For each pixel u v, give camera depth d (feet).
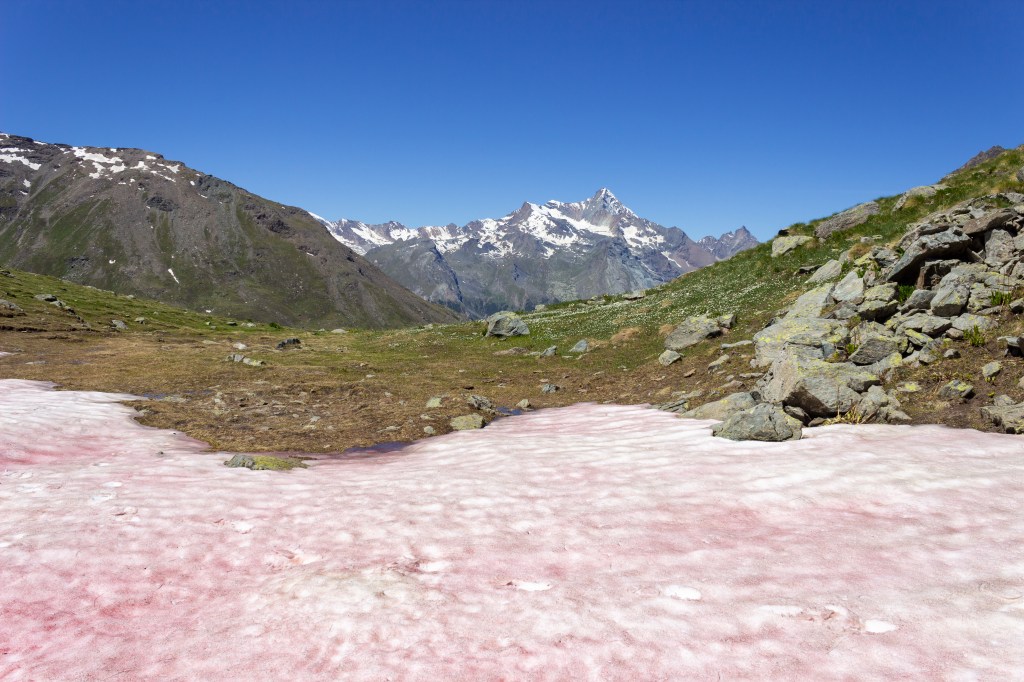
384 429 86.12
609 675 23.81
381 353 180.86
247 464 61.41
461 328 220.43
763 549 35.32
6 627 28.68
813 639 25.50
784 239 186.19
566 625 27.61
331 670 24.72
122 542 38.24
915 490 43.06
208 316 313.94
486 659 25.11
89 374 125.59
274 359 163.12
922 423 61.05
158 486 51.85
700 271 219.41
